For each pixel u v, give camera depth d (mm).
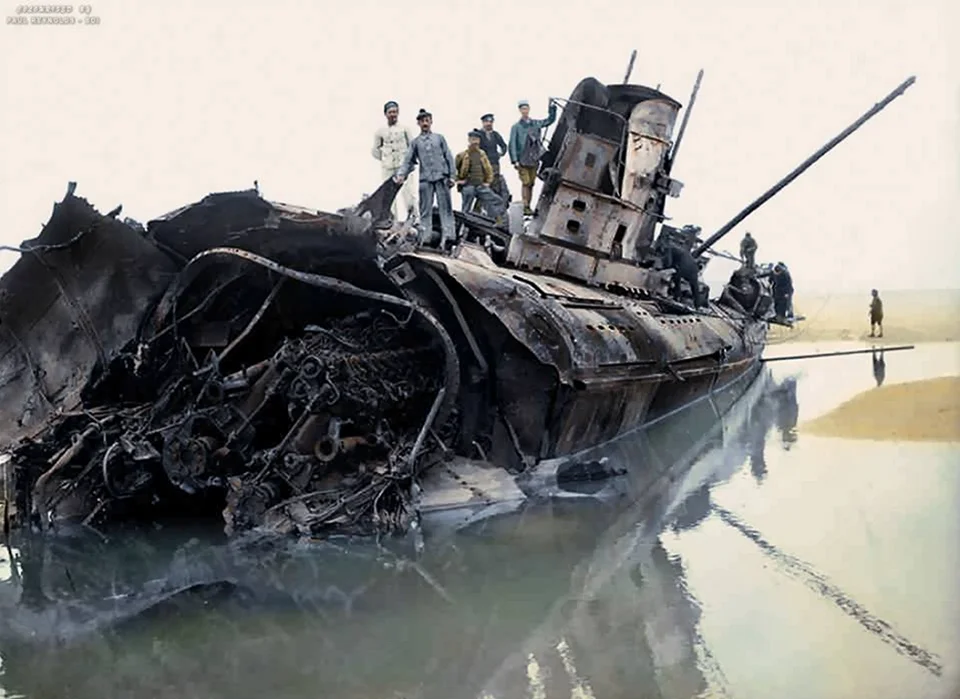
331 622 7523
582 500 11164
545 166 16984
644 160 17469
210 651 7012
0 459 12047
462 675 6414
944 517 9398
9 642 7301
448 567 8828
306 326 11484
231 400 10641
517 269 14711
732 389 20641
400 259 11547
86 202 11086
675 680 6156
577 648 6781
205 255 10914
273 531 9969
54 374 11789
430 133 13219
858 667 6223
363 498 10070
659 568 8469
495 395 12008
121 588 8625
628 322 14031
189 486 10375
